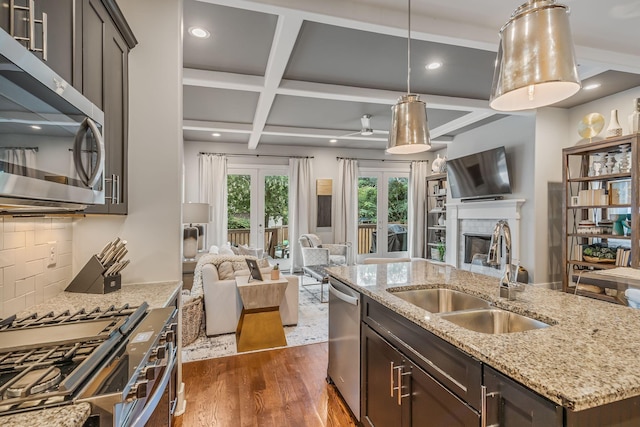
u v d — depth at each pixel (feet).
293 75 11.90
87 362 3.02
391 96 13.32
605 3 8.05
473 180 18.57
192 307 10.75
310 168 23.43
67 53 4.19
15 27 3.03
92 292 6.10
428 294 6.59
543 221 15.75
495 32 9.21
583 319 4.33
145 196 6.98
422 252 25.31
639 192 11.83
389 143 7.47
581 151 14.01
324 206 23.81
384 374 5.55
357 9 8.04
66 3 4.17
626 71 11.03
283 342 10.50
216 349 10.23
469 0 8.00
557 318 4.38
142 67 6.95
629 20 8.79
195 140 21.67
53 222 5.90
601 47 10.19
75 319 4.23
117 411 2.66
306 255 19.04
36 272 5.38
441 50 10.12
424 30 8.57
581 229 14.34
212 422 6.79
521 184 16.35
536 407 2.79
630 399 2.79
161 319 4.56
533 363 3.05
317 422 6.79
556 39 4.06
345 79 12.26
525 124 16.16
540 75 4.06
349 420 6.84
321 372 8.87
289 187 23.09
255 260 11.57
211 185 21.56
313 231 23.53
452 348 3.86
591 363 3.05
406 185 25.82
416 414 4.61
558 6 4.11
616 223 12.98
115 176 5.94
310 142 22.61
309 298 16.26
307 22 8.55
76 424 2.30
